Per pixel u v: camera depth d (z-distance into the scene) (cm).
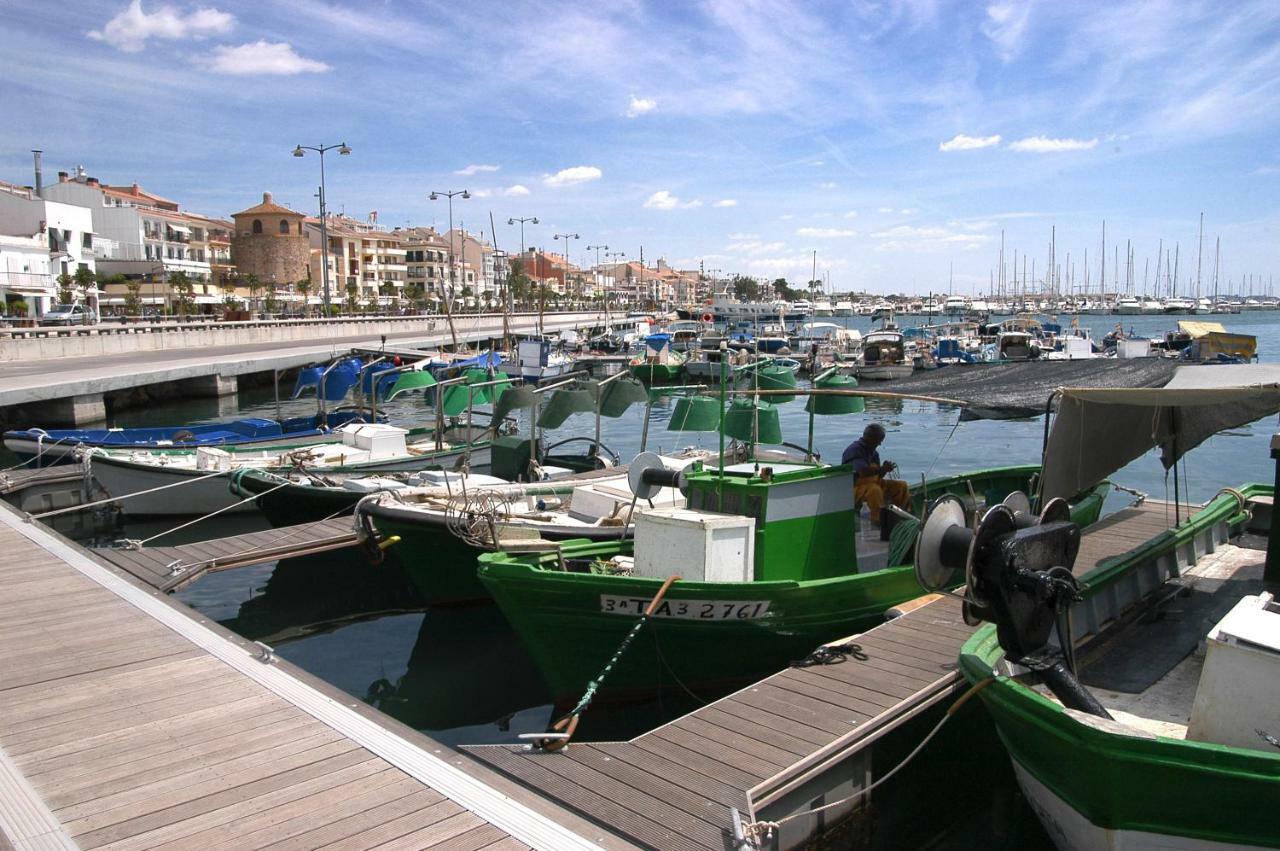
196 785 541
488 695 990
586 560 987
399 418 3275
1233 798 488
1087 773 523
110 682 698
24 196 6172
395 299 9688
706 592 822
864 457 1120
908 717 682
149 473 1686
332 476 1548
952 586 980
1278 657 523
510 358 3503
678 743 637
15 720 628
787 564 911
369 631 1190
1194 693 705
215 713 643
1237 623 558
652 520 884
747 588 827
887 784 722
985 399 1014
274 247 8844
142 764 566
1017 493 595
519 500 1291
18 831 488
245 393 3888
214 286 7750
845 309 14338
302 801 525
